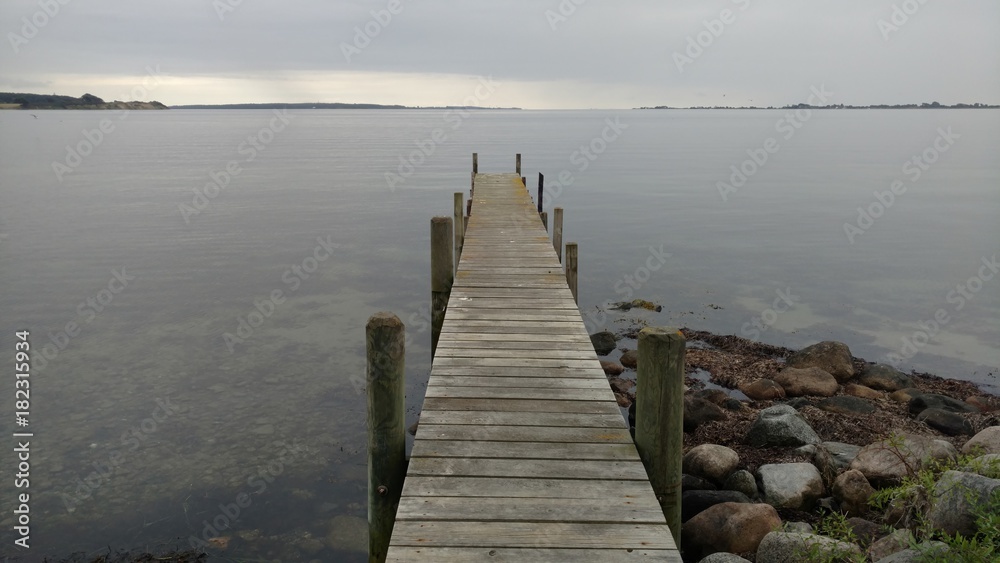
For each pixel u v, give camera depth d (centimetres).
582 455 463
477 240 1266
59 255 2188
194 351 1294
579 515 393
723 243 2475
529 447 472
